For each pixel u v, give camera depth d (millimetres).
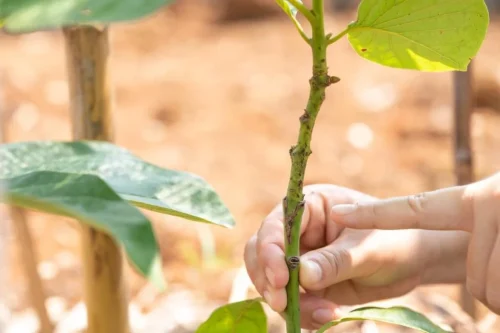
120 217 519
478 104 2668
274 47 3631
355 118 2635
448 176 2174
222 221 624
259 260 690
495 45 3355
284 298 663
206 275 1356
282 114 2703
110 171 634
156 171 642
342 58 3357
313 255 705
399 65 650
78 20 491
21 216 878
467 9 607
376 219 698
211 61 3387
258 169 2248
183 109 2734
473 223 702
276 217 713
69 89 763
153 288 1234
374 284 771
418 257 772
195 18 4168
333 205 752
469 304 1051
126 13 490
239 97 2865
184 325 989
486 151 2273
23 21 494
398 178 2166
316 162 2260
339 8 4512
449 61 632
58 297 1271
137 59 3441
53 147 638
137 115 2652
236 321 705
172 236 1616
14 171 615
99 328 791
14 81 2832
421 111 2680
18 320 1134
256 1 4312
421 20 611
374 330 910
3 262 516
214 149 2381
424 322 641
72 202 534
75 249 1614
